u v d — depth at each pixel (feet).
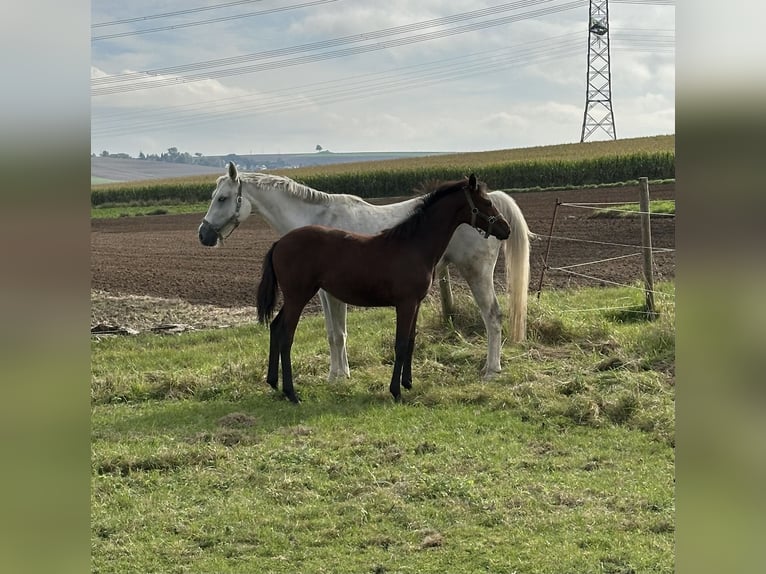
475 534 13.55
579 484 15.87
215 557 12.94
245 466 17.28
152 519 14.55
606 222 60.29
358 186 123.24
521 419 20.53
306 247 22.33
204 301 43.98
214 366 27.40
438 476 16.16
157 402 23.65
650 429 19.39
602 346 26.35
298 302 22.65
